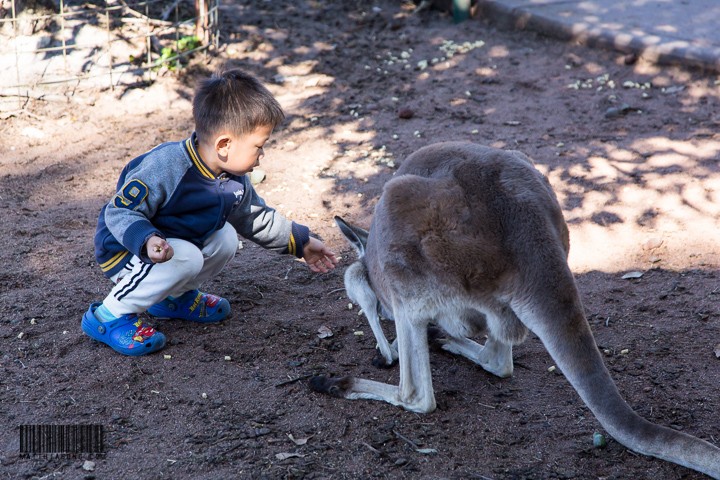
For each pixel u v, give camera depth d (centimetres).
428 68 880
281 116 408
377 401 389
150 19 896
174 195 405
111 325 428
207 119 393
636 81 820
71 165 679
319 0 1067
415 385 377
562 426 371
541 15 930
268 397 394
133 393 397
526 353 440
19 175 659
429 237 352
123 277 427
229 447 354
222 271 529
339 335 457
